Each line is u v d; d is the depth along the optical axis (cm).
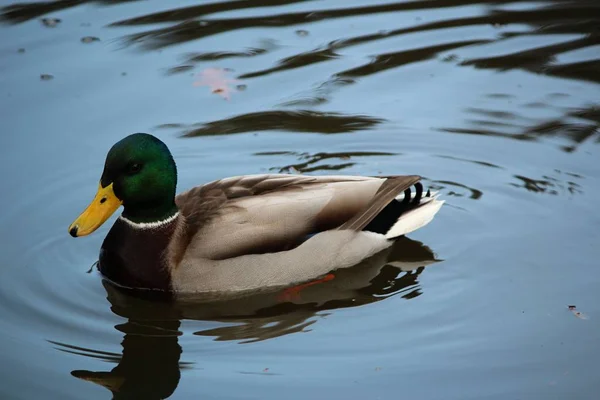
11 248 1206
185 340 1038
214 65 1599
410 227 1185
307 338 1034
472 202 1296
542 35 1694
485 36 1695
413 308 1084
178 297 1120
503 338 1013
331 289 1140
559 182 1323
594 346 989
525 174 1348
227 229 1112
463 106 1505
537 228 1227
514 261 1161
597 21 1734
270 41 1673
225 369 980
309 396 929
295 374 966
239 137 1438
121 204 1127
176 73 1570
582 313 1048
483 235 1223
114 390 953
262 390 941
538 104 1499
